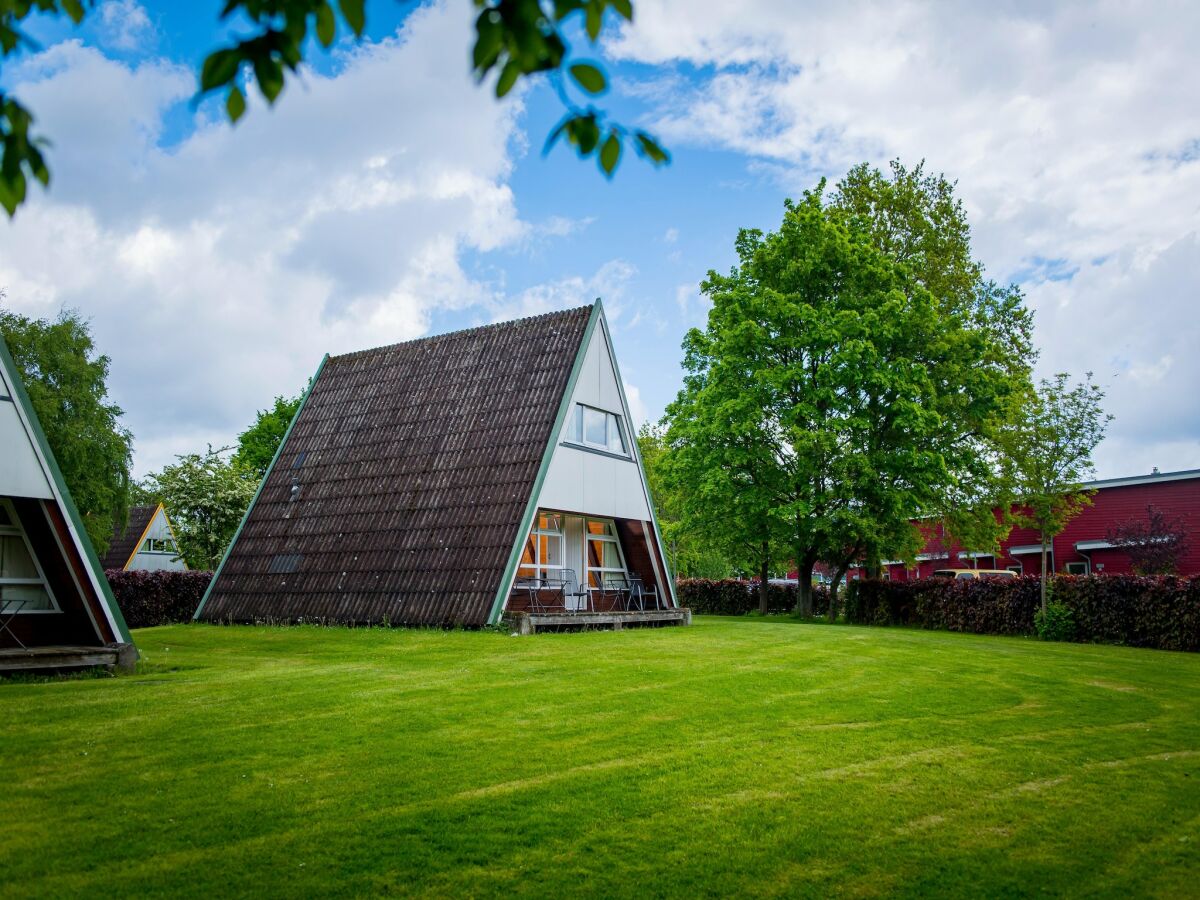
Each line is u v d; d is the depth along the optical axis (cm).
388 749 808
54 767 730
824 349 2858
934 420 2725
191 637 1936
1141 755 857
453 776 725
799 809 658
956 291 3453
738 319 2955
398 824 609
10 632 1395
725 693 1136
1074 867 561
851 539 2958
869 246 2959
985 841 604
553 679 1234
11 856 538
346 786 693
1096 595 2347
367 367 2773
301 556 2334
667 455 3403
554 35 308
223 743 819
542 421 2222
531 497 2083
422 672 1305
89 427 3909
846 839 601
